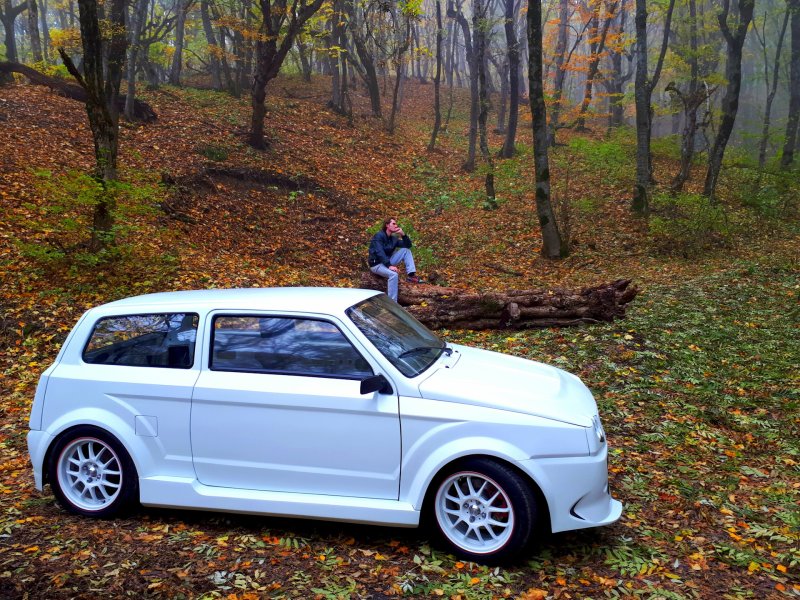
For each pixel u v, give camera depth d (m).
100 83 10.06
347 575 3.48
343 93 28.25
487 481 3.59
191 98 24.98
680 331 8.84
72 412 4.20
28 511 4.37
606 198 20.42
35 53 25.25
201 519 4.20
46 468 4.28
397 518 3.67
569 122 32.44
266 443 3.90
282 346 4.02
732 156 27.09
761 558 3.69
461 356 4.48
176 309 4.27
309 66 36.78
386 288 9.67
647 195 18.62
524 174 23.47
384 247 9.75
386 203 19.64
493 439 3.56
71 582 3.36
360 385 3.79
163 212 12.38
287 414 3.87
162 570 3.52
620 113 34.06
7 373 7.43
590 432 3.58
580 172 22.81
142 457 4.08
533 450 3.52
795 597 3.28
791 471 4.98
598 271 14.84
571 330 8.86
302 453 3.85
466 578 3.44
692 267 14.69
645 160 18.52
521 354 8.02
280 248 14.28
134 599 3.21
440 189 21.94
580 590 3.33
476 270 14.95
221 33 29.31
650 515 4.26
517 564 3.60
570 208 18.73
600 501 3.63
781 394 6.59
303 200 17.67
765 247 16.44
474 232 17.86
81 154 15.38
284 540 3.89
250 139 20.27
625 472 4.92
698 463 5.13
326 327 4.00
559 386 4.09
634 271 14.58
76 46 22.89
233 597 3.24
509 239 17.33
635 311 9.96
